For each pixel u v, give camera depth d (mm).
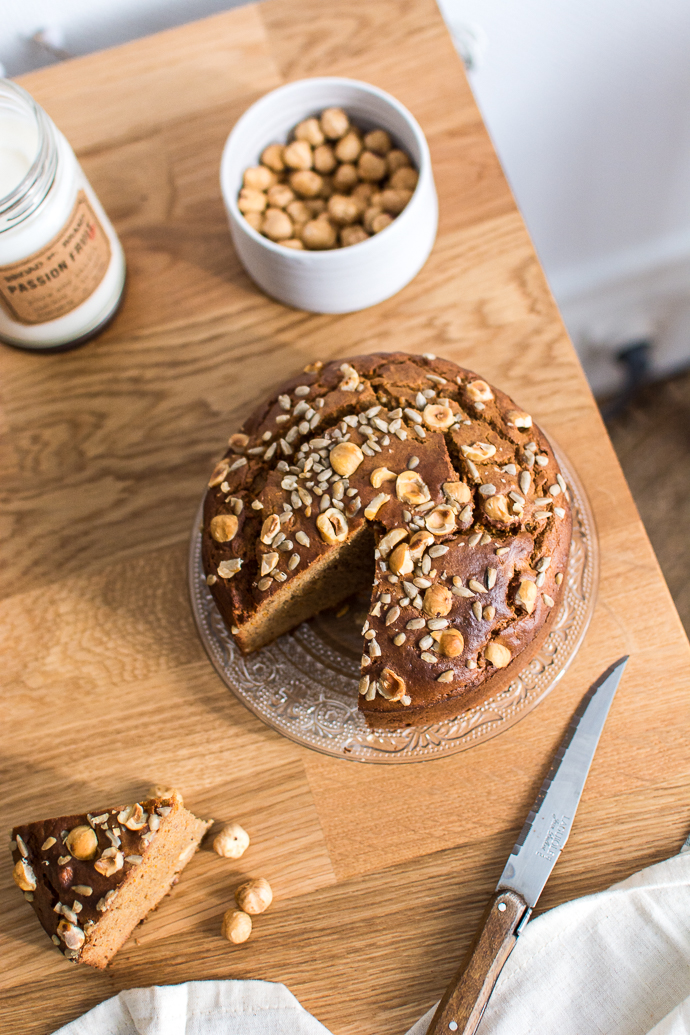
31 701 607
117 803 592
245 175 651
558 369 638
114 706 604
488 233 660
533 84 768
